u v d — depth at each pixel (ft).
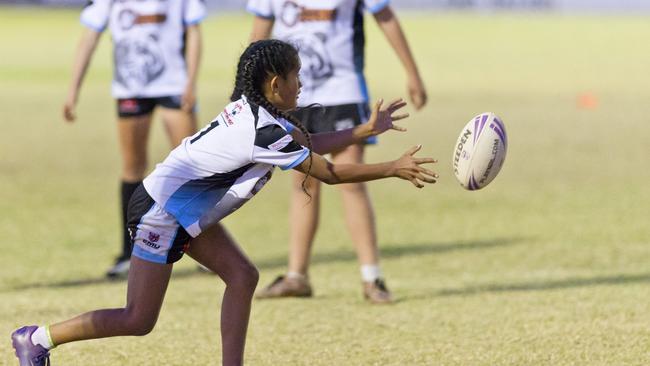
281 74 57.31
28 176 170.60
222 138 56.34
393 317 83.51
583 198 151.53
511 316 82.43
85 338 59.57
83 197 152.66
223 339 60.29
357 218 90.43
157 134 228.22
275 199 153.48
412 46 468.34
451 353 71.41
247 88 57.16
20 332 59.93
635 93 310.24
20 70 361.92
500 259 110.73
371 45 479.41
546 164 184.34
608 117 255.29
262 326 80.69
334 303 89.71
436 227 131.03
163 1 103.45
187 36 104.53
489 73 364.38
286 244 121.29
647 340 73.77
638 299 87.97
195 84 104.27
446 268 106.32
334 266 108.99
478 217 137.90
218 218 57.93
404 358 70.33
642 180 167.43
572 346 72.49
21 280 100.32
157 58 103.81
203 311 86.22
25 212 140.15
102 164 184.75
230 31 533.14
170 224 57.36
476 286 96.27
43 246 118.62
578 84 334.03
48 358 60.49
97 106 274.77
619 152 198.59
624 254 112.78
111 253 115.14
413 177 56.44
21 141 212.23
